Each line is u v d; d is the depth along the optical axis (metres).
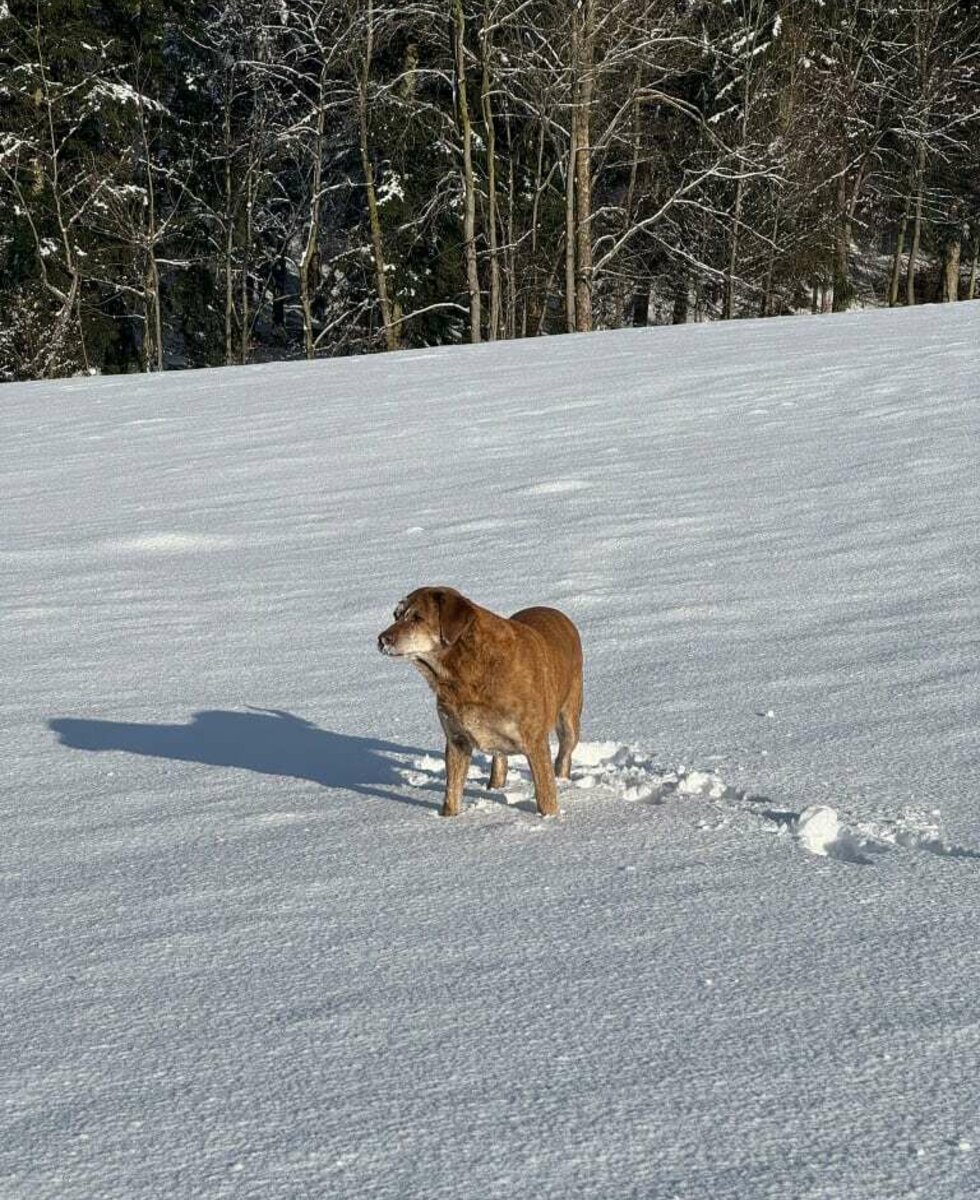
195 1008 3.35
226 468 14.52
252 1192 2.52
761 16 45.28
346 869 4.38
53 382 24.53
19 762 5.91
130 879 4.36
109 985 3.52
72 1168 2.62
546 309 48.94
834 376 17.19
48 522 12.33
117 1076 3.00
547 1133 2.69
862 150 50.62
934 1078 2.87
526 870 4.31
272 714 6.59
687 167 46.59
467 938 3.74
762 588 8.52
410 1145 2.66
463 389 19.11
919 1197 2.45
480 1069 2.96
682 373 18.70
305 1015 3.28
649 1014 3.22
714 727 5.93
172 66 46.41
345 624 8.34
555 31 40.72
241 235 45.78
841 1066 2.93
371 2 41.00
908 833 4.47
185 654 7.87
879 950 3.55
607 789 5.26
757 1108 2.77
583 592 8.74
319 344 48.22
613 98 45.00
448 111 47.56
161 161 46.53
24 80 43.22
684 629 7.74
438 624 4.75
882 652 6.93
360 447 15.19
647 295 50.31
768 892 4.01
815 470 11.99
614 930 3.76
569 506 11.45
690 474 12.37
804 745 5.57
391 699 6.77
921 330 21.39
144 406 20.08
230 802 5.22
